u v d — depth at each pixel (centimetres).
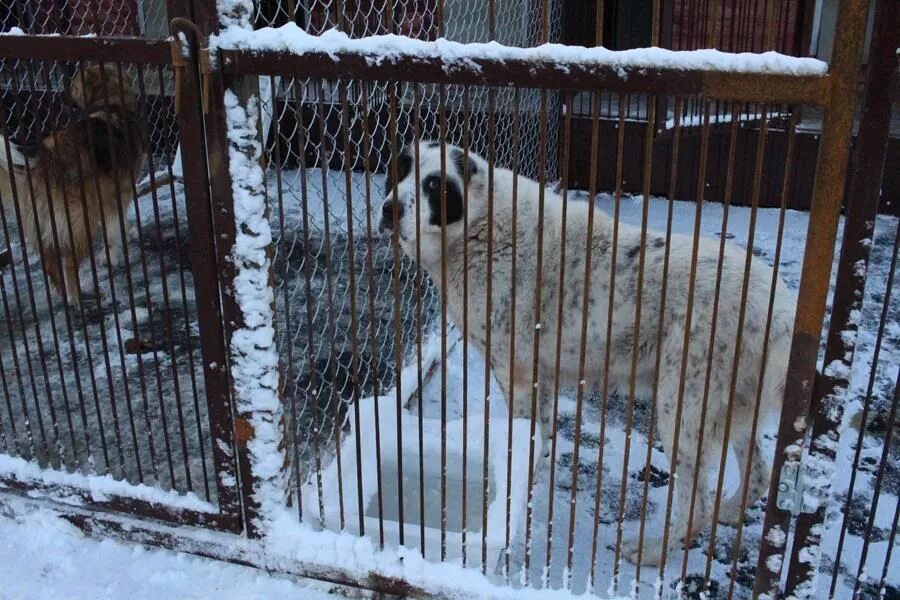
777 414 296
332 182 721
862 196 193
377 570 273
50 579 292
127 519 305
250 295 255
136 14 303
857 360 466
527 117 678
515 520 300
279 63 222
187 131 238
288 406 413
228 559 294
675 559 306
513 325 235
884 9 176
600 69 196
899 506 231
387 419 348
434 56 209
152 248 641
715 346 280
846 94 184
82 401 298
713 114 741
